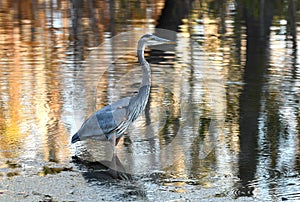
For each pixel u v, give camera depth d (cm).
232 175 1011
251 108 1388
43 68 1731
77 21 2498
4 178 982
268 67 1747
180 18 2494
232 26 2352
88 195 925
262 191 941
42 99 1455
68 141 1178
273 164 1057
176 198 915
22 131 1225
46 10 2817
